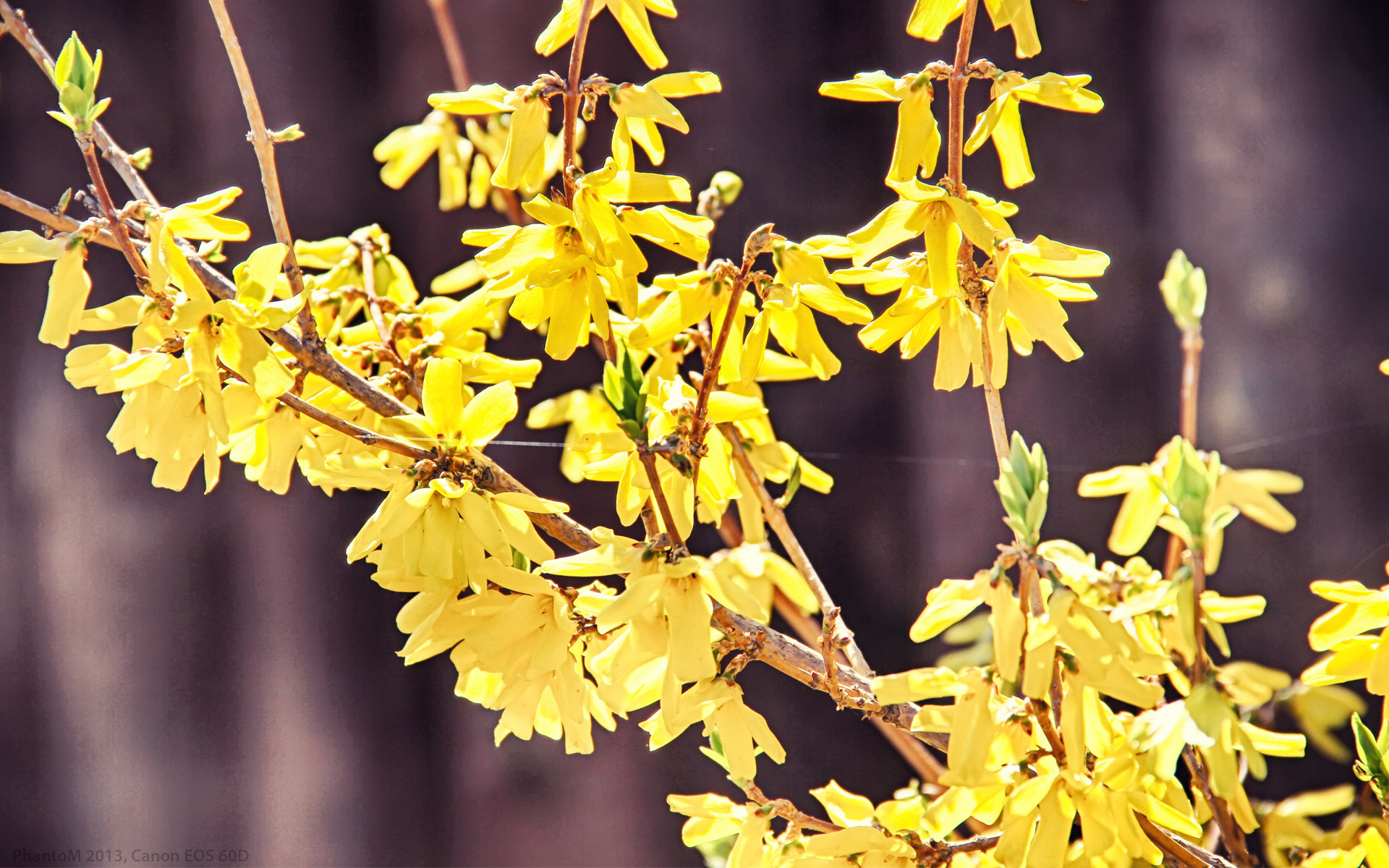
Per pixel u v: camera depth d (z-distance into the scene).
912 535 2.31
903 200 1.43
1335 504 2.10
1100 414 2.25
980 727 1.41
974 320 1.44
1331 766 1.53
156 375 1.42
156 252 1.42
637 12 1.47
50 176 2.32
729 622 1.44
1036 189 2.24
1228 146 2.22
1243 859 1.46
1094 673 1.40
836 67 2.29
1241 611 1.44
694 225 1.45
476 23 2.31
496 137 1.60
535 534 1.43
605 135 2.16
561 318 1.45
